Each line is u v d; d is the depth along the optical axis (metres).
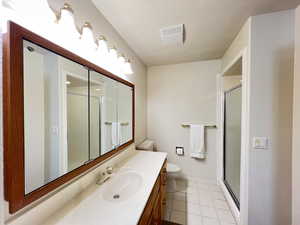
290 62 1.18
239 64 1.67
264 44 1.22
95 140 1.17
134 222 0.67
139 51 1.96
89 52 1.03
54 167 0.78
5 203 0.55
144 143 2.30
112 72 1.35
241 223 1.39
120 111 1.57
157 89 2.59
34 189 0.65
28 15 0.62
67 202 0.82
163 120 2.57
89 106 1.10
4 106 0.55
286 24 1.17
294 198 1.15
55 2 0.76
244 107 1.35
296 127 1.13
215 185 2.29
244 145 1.35
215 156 2.31
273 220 1.23
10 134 0.55
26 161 0.62
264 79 1.23
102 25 1.21
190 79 2.42
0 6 0.36
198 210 1.71
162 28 1.42
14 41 0.56
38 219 0.65
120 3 1.08
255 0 1.06
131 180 1.20
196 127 2.32
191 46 1.82
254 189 1.27
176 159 2.52
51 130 0.77
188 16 1.24
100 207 0.78
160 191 1.35
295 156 1.14
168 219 1.57
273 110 1.22
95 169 1.09
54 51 0.74
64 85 0.85
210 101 2.33
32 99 0.65
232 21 1.32
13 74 0.56
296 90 1.13
